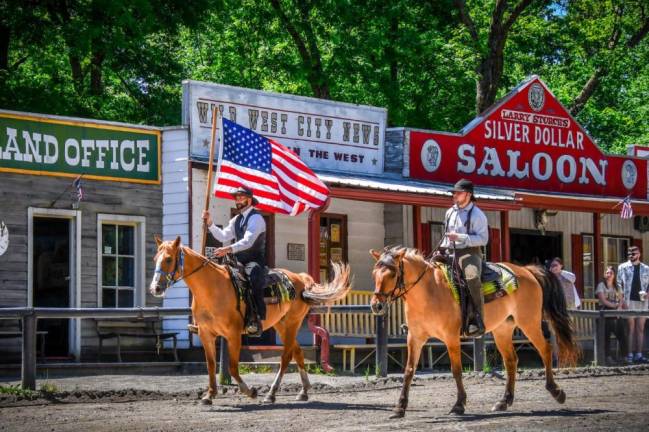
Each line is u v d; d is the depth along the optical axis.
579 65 39.97
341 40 31.88
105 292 21.70
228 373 17.53
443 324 13.61
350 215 25.61
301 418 13.20
